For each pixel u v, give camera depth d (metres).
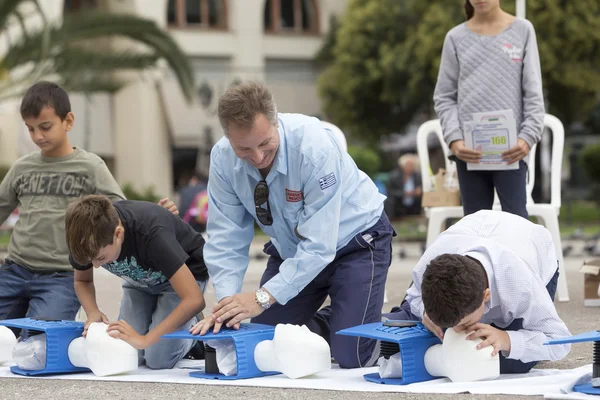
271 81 25.34
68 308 4.69
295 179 4.07
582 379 3.52
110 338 4.00
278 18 25.53
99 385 3.83
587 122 25.03
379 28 22.38
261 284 4.55
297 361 3.80
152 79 22.59
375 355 4.23
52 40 13.25
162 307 4.37
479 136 5.45
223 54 24.80
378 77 22.42
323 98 23.84
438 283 3.48
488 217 3.93
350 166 4.38
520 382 3.60
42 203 4.80
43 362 4.08
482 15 5.64
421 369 3.71
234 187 4.18
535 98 5.52
